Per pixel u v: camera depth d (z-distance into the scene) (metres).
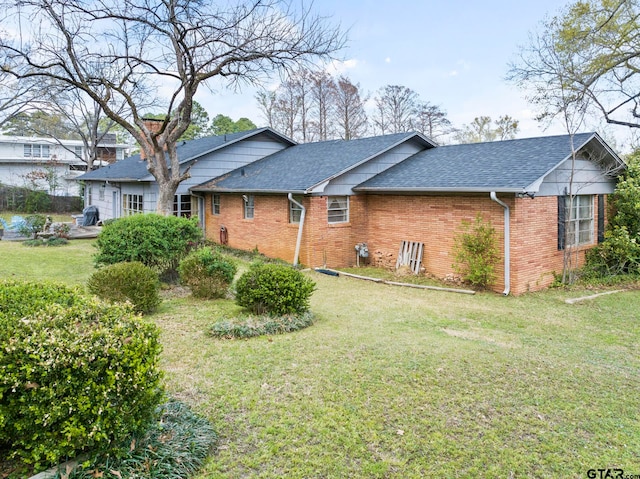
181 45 14.43
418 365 5.62
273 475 3.42
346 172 13.72
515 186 9.66
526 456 3.77
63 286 4.81
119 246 9.91
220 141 19.45
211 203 18.05
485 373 5.45
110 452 3.27
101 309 3.87
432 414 4.41
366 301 9.50
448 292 10.60
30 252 15.38
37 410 2.99
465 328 7.55
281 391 4.84
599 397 4.90
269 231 14.88
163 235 10.34
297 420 4.22
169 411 4.00
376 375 5.29
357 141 16.81
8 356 2.98
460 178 11.42
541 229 10.85
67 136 41.62
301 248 13.55
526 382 5.22
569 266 11.45
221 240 17.39
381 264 13.59
